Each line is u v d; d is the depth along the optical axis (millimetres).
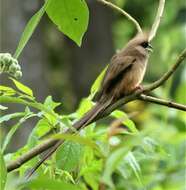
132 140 5758
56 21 7605
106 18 28766
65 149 7828
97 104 8297
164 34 22031
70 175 8156
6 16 23562
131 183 11016
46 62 27531
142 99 8172
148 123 15977
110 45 28844
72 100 29203
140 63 9781
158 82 8094
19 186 6418
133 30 27672
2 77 20734
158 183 12273
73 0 7484
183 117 14672
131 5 25406
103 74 9258
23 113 8008
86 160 8742
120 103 8305
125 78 9383
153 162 12219
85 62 29062
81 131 8336
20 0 23719
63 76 30016
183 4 22547
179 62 7938
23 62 24438
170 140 12742
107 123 16766
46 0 7270
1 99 6738
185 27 18594
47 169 8086
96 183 9219
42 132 8289
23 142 21000
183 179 12508
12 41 23562
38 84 24609
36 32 25078
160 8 8445
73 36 7684
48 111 6902
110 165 5543
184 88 17000
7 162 7598
